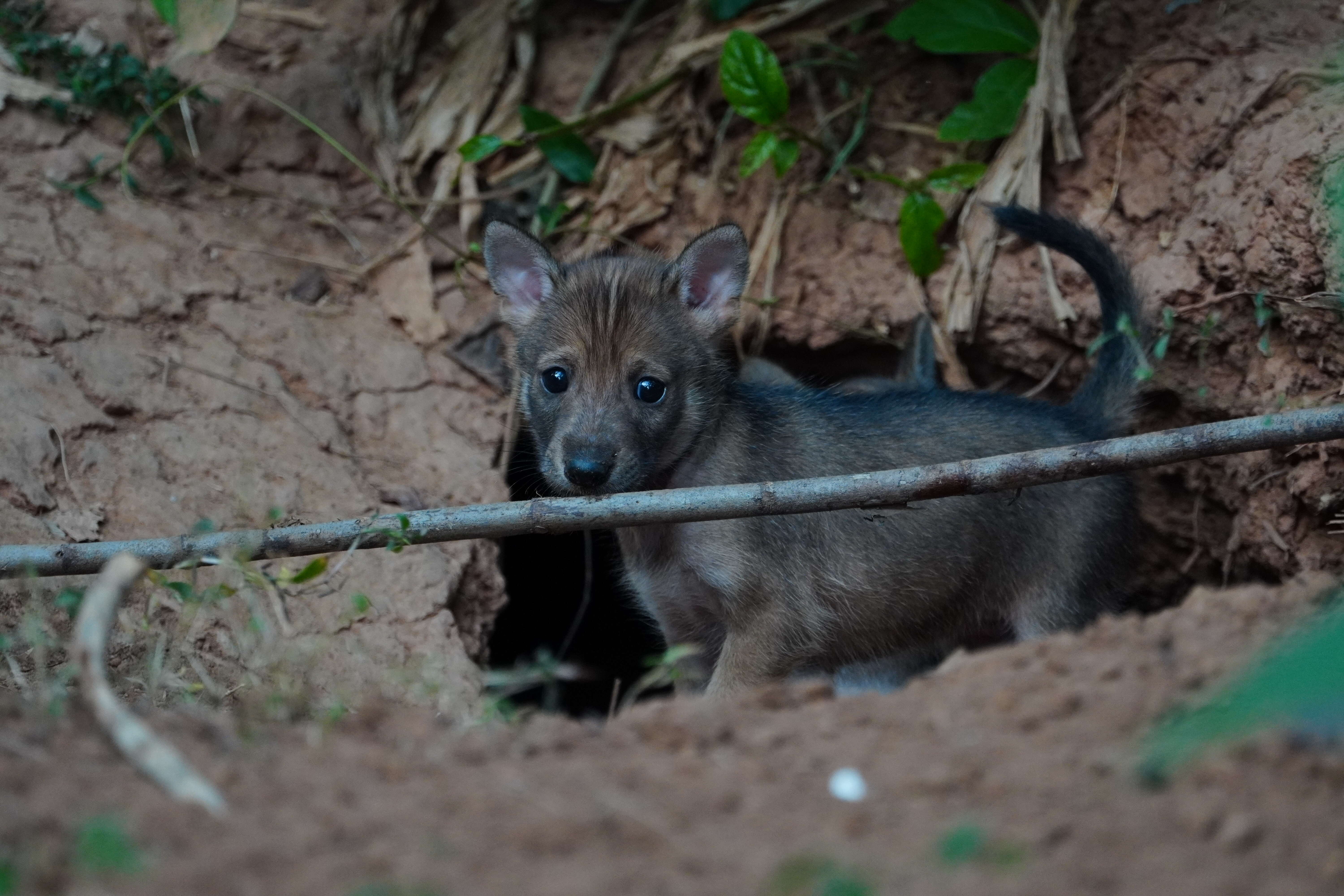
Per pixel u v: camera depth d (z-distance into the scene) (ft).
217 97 47.91
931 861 14.78
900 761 17.69
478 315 46.21
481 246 43.75
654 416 32.40
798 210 46.57
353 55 50.42
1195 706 17.08
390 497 40.52
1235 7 40.73
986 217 43.47
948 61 47.16
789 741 18.75
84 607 20.25
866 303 44.73
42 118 45.19
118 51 46.09
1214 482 40.01
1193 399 39.22
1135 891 13.89
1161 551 43.60
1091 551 34.94
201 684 28.84
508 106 49.78
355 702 32.40
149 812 15.87
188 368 41.09
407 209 45.39
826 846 15.30
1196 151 39.42
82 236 43.04
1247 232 36.29
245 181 47.34
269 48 49.73
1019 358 43.50
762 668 33.22
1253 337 37.27
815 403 35.32
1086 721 18.22
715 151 48.01
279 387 41.88
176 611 33.50
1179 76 40.52
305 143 48.34
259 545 27.76
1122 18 42.93
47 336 39.60
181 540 27.84
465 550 40.60
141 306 42.04
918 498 26.84
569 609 54.03
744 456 33.63
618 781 17.37
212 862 14.75
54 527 35.45
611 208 47.83
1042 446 34.86
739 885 14.42
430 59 51.57
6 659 28.96
